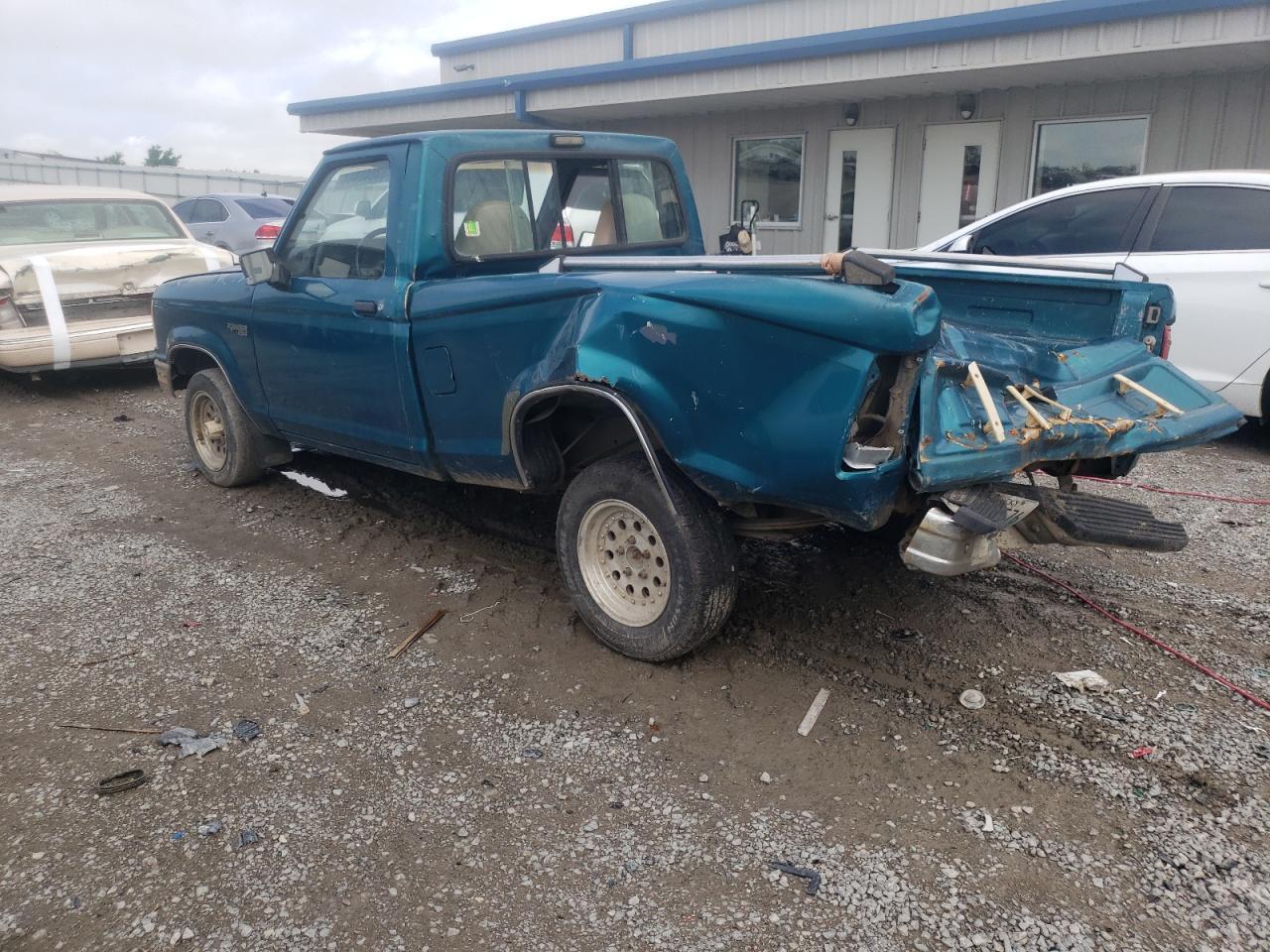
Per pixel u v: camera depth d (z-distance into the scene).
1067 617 3.94
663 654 3.47
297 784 2.90
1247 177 6.27
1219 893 2.39
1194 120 10.15
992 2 11.24
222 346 5.25
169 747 3.09
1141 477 5.91
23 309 8.05
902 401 2.79
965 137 11.69
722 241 7.87
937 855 2.56
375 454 4.54
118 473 6.24
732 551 3.35
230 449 5.55
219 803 2.81
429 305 3.81
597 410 3.77
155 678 3.52
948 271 4.34
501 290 3.52
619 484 3.42
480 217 4.11
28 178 30.66
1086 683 3.38
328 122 16.66
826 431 2.78
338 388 4.48
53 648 3.76
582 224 4.55
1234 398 6.38
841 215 12.95
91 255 8.34
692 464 3.15
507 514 5.26
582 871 2.53
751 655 3.64
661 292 3.05
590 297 3.25
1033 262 4.09
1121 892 2.41
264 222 15.20
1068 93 10.81
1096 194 6.86
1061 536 3.17
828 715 3.23
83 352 8.34
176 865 2.56
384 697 3.39
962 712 3.23
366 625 3.95
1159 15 8.62
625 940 2.30
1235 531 4.91
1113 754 2.98
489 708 3.31
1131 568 4.45
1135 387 3.67
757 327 2.85
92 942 2.29
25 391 9.09
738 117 13.55
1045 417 3.25
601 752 3.05
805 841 2.63
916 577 4.34
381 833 2.68
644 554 3.51
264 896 2.44
